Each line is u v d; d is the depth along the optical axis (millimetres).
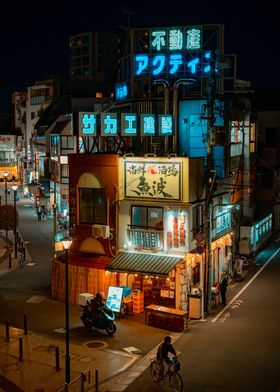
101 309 23469
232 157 37094
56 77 85250
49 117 72375
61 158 53625
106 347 21781
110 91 71062
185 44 34281
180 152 35281
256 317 25688
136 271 24984
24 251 38688
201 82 34438
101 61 124438
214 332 23500
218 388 17516
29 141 82938
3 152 104000
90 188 27969
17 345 22000
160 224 26266
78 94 73812
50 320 25547
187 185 25359
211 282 27562
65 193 55500
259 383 17891
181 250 25672
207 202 26188
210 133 27266
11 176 104062
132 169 26625
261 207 48094
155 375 18172
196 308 25422
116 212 27188
